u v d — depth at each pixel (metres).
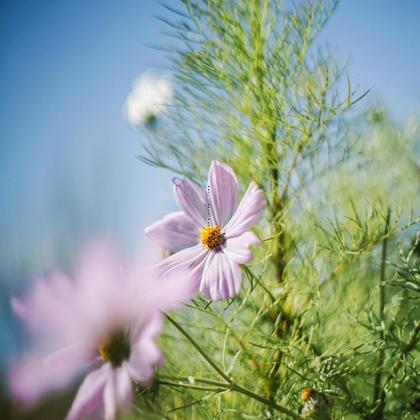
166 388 0.44
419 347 0.45
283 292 0.45
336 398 0.44
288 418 0.44
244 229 0.38
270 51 0.50
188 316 0.47
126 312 0.29
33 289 0.26
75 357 0.28
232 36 0.50
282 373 0.46
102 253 0.27
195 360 0.48
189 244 0.40
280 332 0.47
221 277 0.38
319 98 0.48
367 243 0.47
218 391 0.38
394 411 0.45
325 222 0.49
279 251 0.48
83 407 0.28
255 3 0.51
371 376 0.47
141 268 0.29
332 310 0.49
